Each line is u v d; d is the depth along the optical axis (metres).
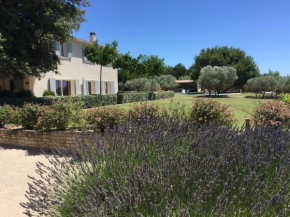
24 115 6.72
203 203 1.88
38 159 5.64
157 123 4.09
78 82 21.22
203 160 2.30
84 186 2.42
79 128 6.28
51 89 18.48
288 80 29.06
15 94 15.06
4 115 7.36
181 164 2.28
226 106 6.03
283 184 2.01
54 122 6.24
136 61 27.42
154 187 2.09
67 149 5.99
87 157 2.95
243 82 47.31
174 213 1.88
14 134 6.84
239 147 2.66
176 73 68.12
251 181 2.05
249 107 16.20
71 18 14.34
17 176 4.62
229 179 1.95
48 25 13.01
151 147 2.88
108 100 19.47
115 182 2.27
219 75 34.09
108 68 26.30
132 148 2.89
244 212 1.85
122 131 3.60
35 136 6.52
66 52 20.14
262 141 2.88
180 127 3.67
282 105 5.57
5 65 11.26
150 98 25.55
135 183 2.16
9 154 6.08
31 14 13.04
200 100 6.09
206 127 3.81
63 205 2.25
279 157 2.46
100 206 2.21
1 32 11.22
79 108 6.88
